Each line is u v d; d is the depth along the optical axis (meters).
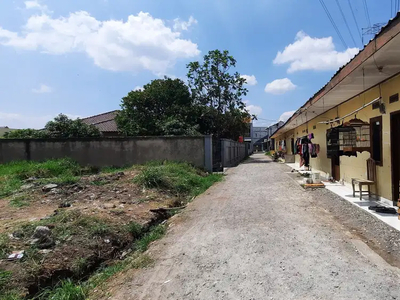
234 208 6.94
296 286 3.11
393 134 6.09
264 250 4.16
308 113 12.64
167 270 3.72
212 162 15.73
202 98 24.70
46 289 3.35
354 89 7.32
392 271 3.38
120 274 3.75
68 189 8.41
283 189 9.46
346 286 3.06
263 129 69.88
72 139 14.86
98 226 5.01
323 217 5.84
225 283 3.27
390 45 4.23
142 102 22.22
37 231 4.46
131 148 14.73
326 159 12.01
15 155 14.84
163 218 6.64
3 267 3.53
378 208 5.93
